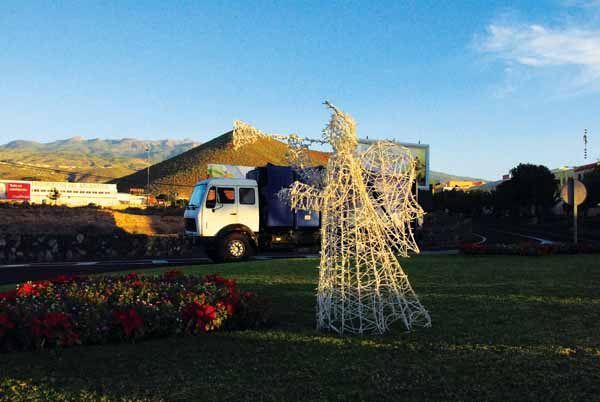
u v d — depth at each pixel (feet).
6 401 12.63
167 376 14.30
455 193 321.52
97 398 12.74
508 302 24.09
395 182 20.08
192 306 19.31
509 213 254.06
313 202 20.21
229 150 379.14
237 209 53.72
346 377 14.03
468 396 12.58
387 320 20.70
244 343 17.69
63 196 206.08
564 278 31.81
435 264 40.88
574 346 16.47
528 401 12.22
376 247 19.97
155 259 60.03
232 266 40.91
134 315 17.93
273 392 13.01
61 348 17.12
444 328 19.30
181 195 302.25
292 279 32.73
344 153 19.31
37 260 58.59
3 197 199.41
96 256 62.44
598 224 155.22
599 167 185.78
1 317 16.87
